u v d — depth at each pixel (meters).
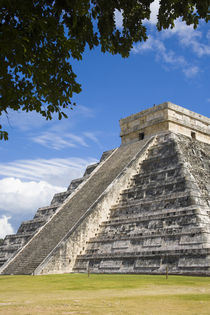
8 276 25.78
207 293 12.97
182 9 10.47
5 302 11.78
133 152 37.84
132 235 26.06
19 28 7.86
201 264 20.75
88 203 32.72
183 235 22.94
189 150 34.69
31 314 9.10
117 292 14.01
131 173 34.31
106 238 28.08
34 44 8.27
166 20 10.79
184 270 21.38
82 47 9.59
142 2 10.48
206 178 31.02
